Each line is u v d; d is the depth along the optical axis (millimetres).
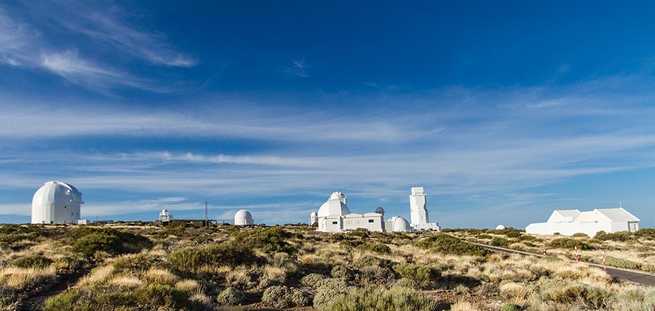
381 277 22094
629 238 64500
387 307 11922
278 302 15898
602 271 25328
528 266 28891
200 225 87562
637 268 31453
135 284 14734
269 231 46875
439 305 15422
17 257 24234
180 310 12258
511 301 15078
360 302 12133
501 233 84188
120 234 34375
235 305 15578
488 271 26031
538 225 90812
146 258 21250
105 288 13656
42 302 13773
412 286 20359
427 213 129250
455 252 37406
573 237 72750
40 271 18281
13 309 12695
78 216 101438
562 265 28188
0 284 15281
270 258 24734
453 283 21984
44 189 99250
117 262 18891
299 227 109438
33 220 95875
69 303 11438
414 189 131625
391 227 106688
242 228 79875
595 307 13617
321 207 105250
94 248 28531
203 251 21703
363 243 47969
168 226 79000
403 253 37281
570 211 88875
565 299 14523
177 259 20859
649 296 12945
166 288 12805
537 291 17156
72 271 20906
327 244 43438
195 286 16453
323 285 19031
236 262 21984
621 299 13352
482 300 16859
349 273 22422
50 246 32344
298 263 25297
